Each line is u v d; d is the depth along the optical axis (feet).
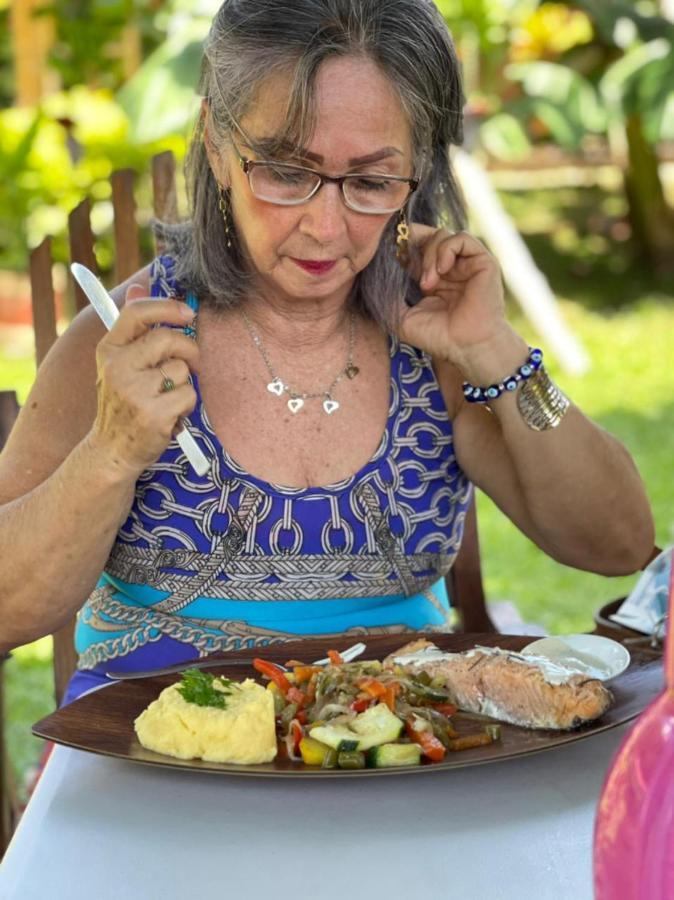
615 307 26.12
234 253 5.79
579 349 22.36
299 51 4.95
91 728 4.45
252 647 5.48
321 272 5.32
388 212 5.25
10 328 23.75
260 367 5.80
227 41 5.12
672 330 24.54
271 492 5.63
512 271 22.31
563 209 31.83
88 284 5.07
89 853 3.85
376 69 5.04
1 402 7.07
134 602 5.82
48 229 22.31
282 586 5.70
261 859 3.81
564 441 5.78
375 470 5.80
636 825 2.63
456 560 7.09
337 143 5.02
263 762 4.22
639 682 4.74
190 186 5.85
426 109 5.23
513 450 5.81
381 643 5.21
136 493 5.64
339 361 5.89
